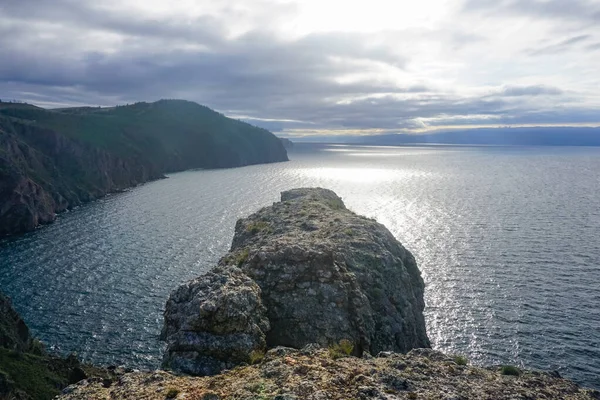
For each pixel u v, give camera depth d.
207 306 24.52
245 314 25.03
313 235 42.09
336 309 29.66
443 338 60.12
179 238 114.25
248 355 23.31
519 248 97.81
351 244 39.12
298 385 15.77
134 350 62.22
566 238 105.31
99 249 105.19
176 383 17.72
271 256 32.59
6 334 53.16
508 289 74.75
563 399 16.36
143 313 72.12
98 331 66.69
